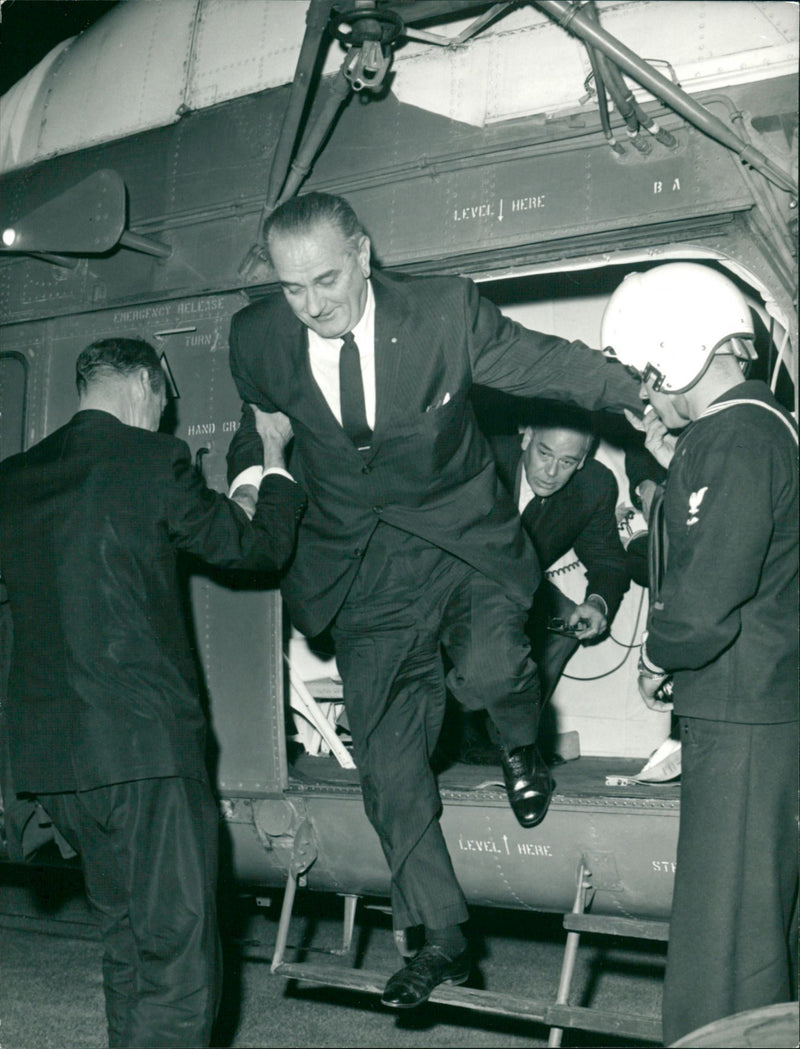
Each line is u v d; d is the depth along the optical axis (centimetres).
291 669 386
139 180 372
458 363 281
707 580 239
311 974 315
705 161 290
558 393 285
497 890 324
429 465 288
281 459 315
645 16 304
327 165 341
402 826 300
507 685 301
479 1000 287
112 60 396
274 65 358
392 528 304
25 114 410
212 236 356
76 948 445
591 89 306
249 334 297
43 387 385
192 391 356
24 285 394
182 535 291
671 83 282
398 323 279
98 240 358
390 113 333
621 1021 272
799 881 256
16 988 397
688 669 248
